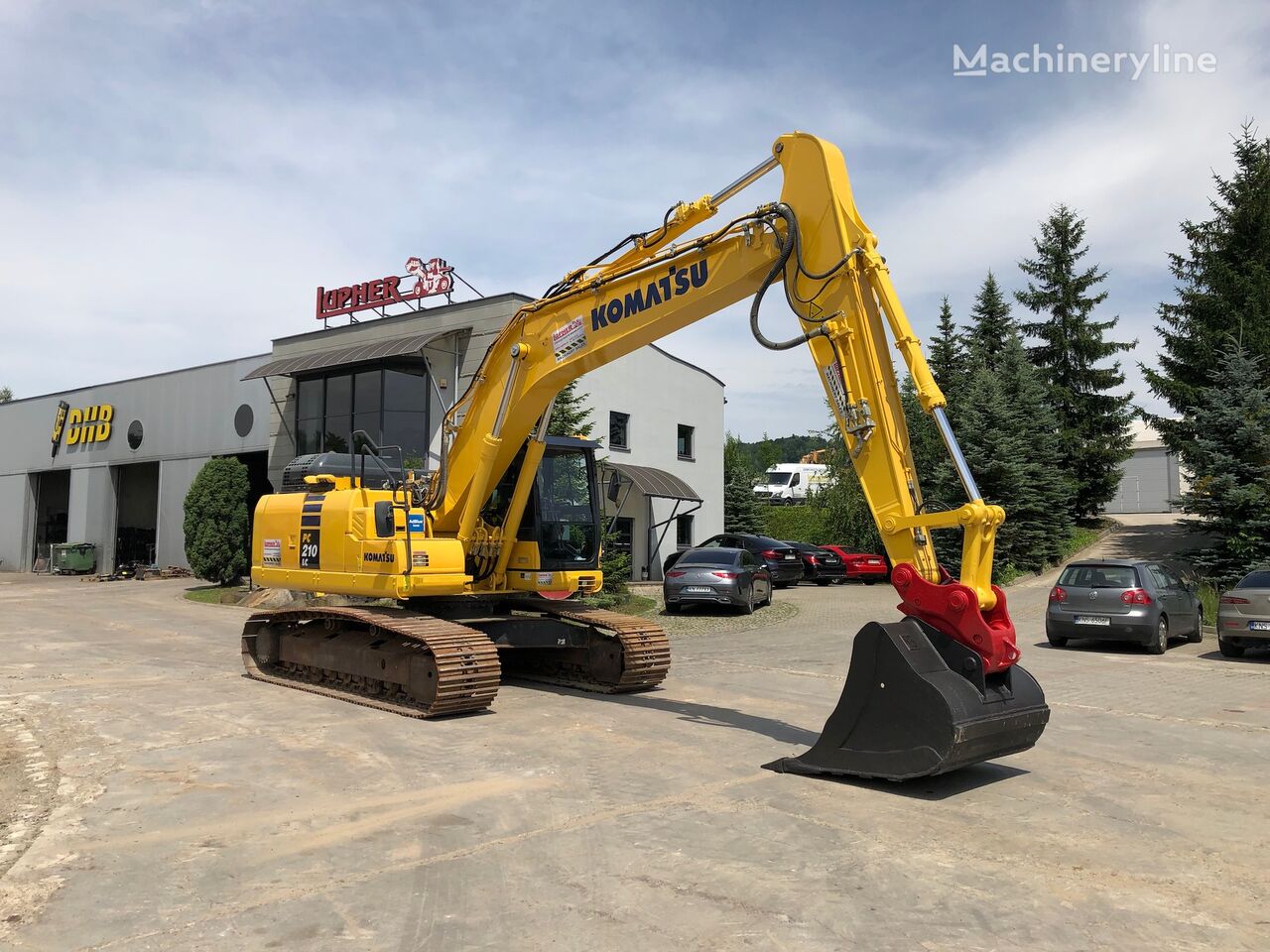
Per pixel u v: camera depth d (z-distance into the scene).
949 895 4.35
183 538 29.69
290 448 24.88
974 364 35.38
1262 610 13.22
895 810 5.70
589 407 23.81
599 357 8.57
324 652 10.04
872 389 6.52
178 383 30.14
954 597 6.02
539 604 10.58
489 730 7.97
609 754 7.11
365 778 6.38
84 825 5.37
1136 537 31.11
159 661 12.23
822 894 4.34
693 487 29.00
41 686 10.23
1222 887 4.51
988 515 6.02
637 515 26.19
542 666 11.07
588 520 11.05
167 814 5.58
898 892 4.38
